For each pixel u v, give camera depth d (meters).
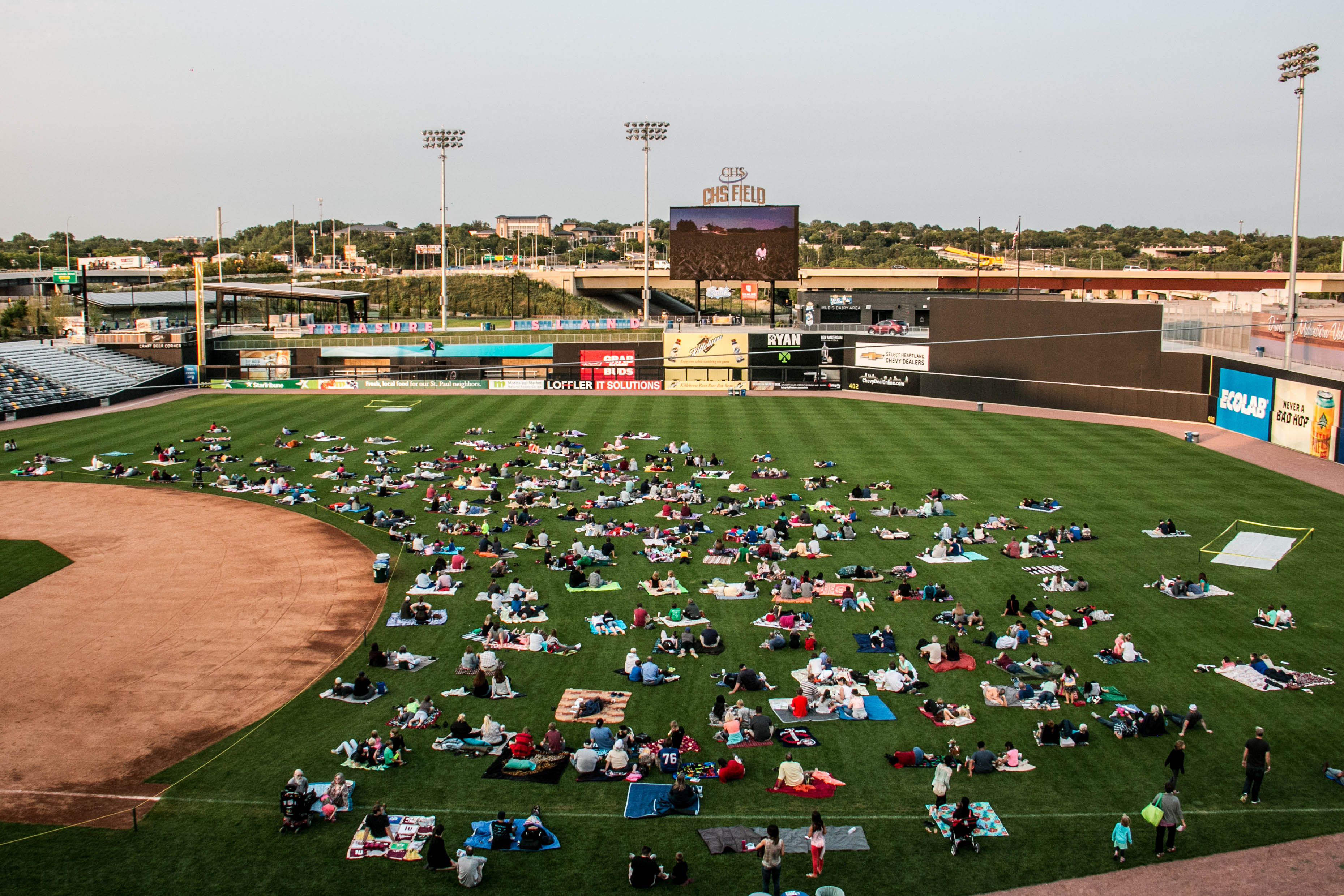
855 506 61.69
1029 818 29.05
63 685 38.66
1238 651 40.06
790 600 45.31
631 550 53.00
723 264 124.19
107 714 36.22
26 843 28.16
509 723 34.94
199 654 41.62
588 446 80.94
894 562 50.88
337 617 45.66
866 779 31.14
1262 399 80.19
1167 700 36.03
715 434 86.62
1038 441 82.31
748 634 42.00
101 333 125.19
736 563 50.91
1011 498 63.47
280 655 41.38
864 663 39.12
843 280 191.00
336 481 70.81
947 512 60.22
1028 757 32.38
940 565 50.25
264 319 191.25
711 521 58.75
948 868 26.75
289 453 79.75
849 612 44.28
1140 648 40.34
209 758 32.84
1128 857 27.16
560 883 26.17
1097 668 38.59
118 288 188.75
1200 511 59.97
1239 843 27.75
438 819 29.16
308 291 156.38
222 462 76.75
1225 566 50.16
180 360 123.00
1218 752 32.53
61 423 94.62
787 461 75.25
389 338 133.50
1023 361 100.88
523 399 110.00
